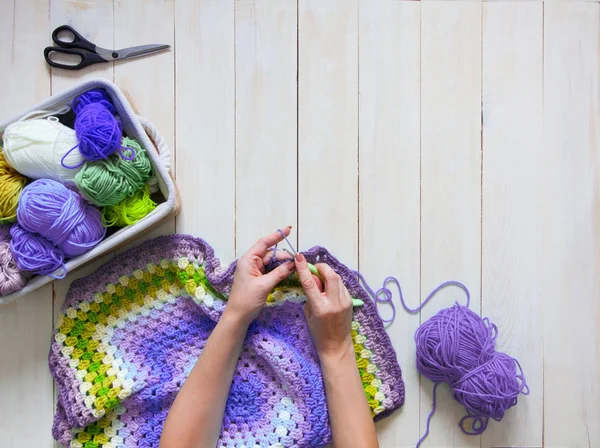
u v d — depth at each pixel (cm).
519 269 95
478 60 95
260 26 93
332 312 84
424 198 95
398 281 94
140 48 91
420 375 94
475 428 94
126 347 89
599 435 96
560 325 96
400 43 94
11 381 91
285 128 93
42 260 78
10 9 91
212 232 93
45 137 77
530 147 96
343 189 94
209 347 83
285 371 85
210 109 93
